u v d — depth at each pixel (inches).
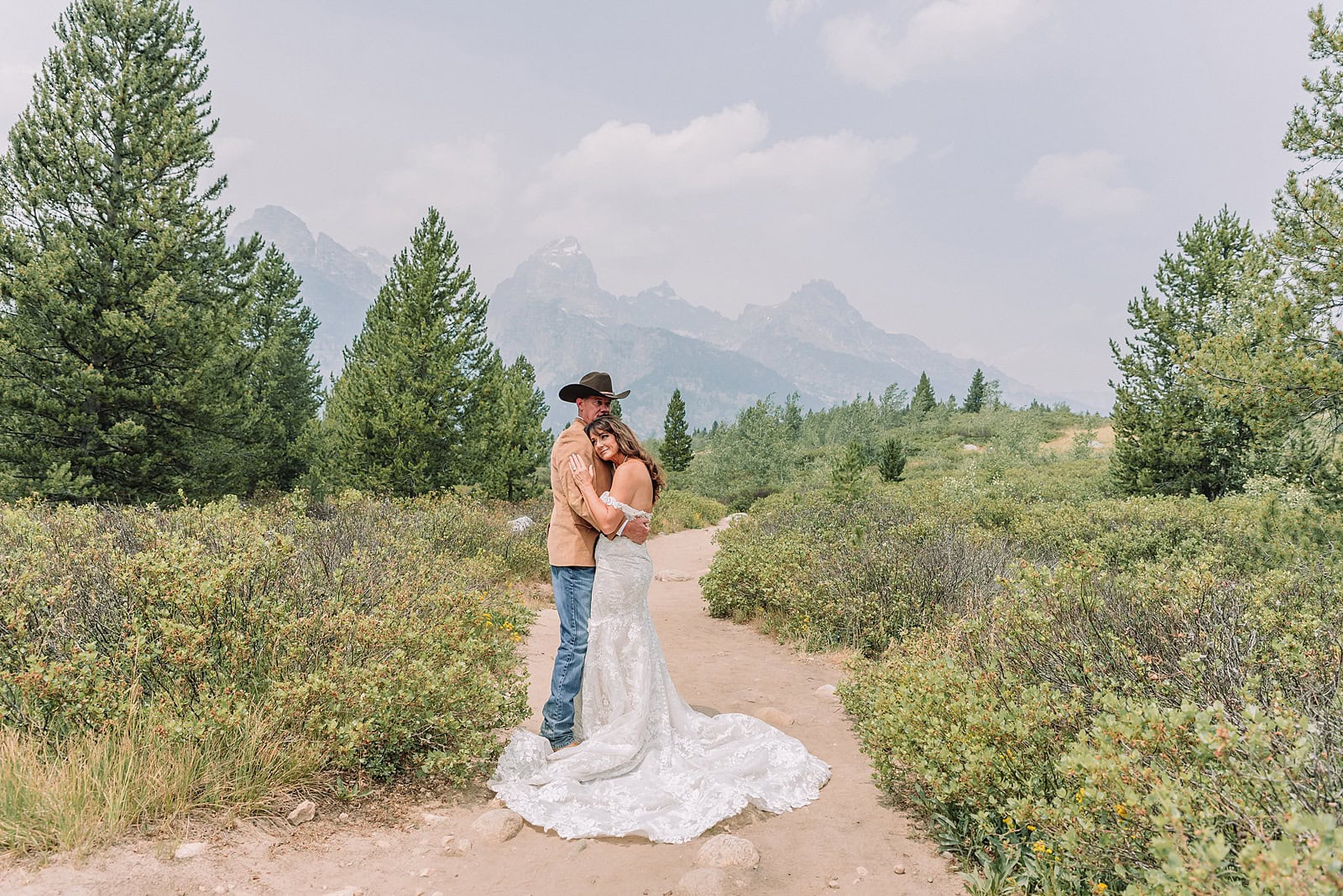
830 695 231.0
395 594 208.1
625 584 166.2
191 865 107.1
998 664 155.8
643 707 163.2
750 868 121.0
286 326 1025.5
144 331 570.9
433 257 765.3
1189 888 73.4
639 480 167.2
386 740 148.3
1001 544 353.4
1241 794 87.0
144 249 604.7
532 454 946.7
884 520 486.6
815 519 542.6
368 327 833.5
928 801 137.2
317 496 768.3
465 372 795.4
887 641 274.8
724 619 367.6
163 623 141.7
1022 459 1769.2
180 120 624.4
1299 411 244.2
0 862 100.8
